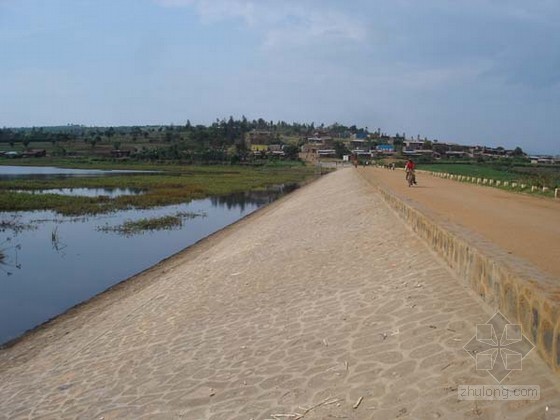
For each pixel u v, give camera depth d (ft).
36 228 96.27
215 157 411.34
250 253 56.80
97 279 61.52
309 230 65.26
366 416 16.98
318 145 527.81
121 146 488.02
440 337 20.75
